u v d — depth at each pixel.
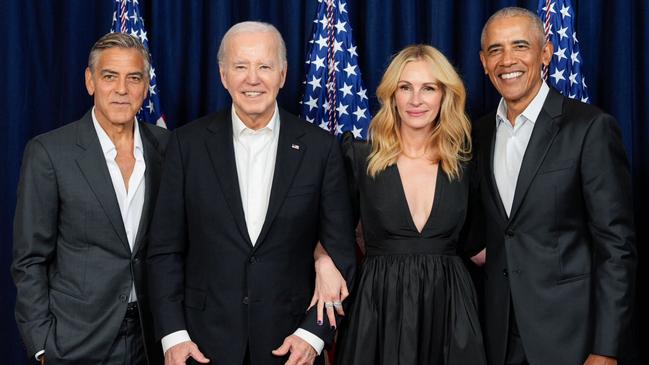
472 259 2.54
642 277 2.90
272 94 2.17
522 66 2.22
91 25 3.09
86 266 2.25
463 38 2.99
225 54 2.20
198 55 3.07
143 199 2.37
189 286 2.19
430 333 2.23
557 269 2.14
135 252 2.29
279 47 2.21
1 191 3.02
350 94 2.92
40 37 3.09
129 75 2.30
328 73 2.94
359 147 2.43
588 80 2.97
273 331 2.13
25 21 3.06
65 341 2.21
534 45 2.24
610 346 2.04
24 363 3.05
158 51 3.08
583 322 2.13
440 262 2.28
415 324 2.22
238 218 2.14
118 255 2.28
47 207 2.25
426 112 2.33
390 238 2.31
